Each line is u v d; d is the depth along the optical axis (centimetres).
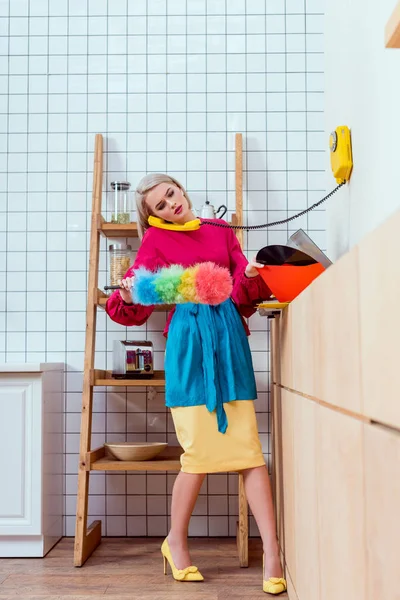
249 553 257
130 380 254
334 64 268
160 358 289
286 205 292
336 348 115
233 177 293
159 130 295
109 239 293
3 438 252
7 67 297
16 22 297
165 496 284
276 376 239
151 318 290
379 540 85
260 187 292
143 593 208
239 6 296
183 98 295
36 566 241
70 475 286
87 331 258
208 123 294
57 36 297
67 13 297
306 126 294
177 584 218
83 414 251
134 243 292
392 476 78
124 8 297
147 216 238
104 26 297
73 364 290
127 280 211
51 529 266
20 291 293
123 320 229
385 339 80
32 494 251
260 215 292
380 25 191
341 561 113
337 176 243
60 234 294
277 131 294
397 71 173
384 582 82
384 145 188
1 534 250
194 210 292
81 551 241
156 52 296
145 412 288
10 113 296
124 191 276
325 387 128
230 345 225
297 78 294
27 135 296
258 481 220
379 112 193
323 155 293
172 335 228
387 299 79
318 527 139
